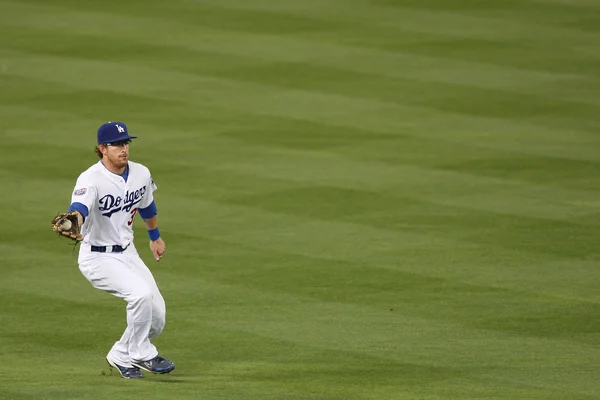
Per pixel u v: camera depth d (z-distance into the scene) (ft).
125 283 98.58
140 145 179.93
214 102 199.11
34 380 98.63
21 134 183.62
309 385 97.76
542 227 149.07
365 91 204.44
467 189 163.63
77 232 92.73
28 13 241.14
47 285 129.80
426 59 218.79
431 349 109.40
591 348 109.70
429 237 145.38
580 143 183.21
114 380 98.94
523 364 104.68
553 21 239.71
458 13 243.19
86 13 241.35
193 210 155.12
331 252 140.15
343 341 111.96
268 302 124.26
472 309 121.70
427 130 188.24
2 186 163.02
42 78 207.92
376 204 157.69
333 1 250.78
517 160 175.73
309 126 189.67
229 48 223.30
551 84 208.23
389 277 131.95
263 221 151.23
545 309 121.60
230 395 94.12
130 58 217.97
